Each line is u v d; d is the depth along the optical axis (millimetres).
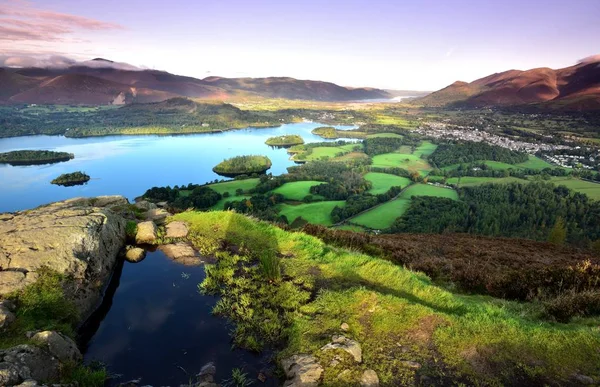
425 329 9828
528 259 19047
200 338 10273
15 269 11039
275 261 13867
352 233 21172
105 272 13500
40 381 7473
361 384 8055
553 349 8875
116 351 9750
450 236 28078
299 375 8258
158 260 15711
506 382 8078
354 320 10414
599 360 8523
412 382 8188
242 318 11023
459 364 8664
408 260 17469
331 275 13703
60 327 9734
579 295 11664
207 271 14250
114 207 20328
